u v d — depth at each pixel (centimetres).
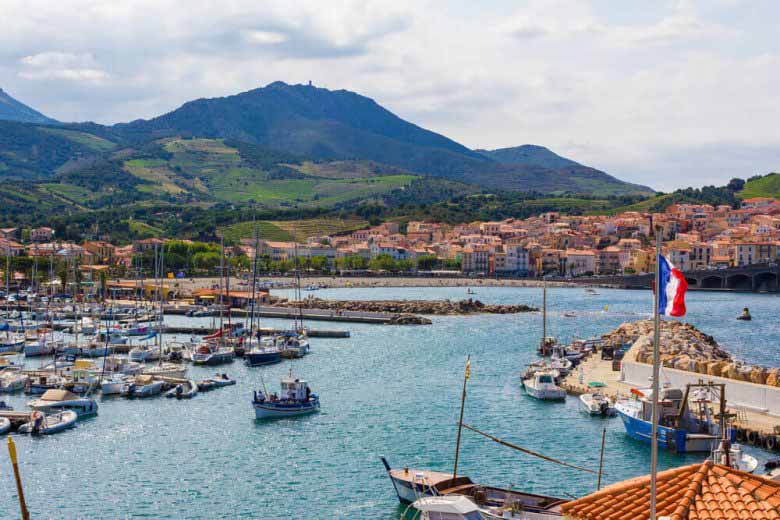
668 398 8719
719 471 3478
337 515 6875
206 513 7006
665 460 8125
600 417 10138
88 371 12306
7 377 12525
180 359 15275
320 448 8906
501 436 9262
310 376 13512
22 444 9200
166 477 7981
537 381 11462
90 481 7894
